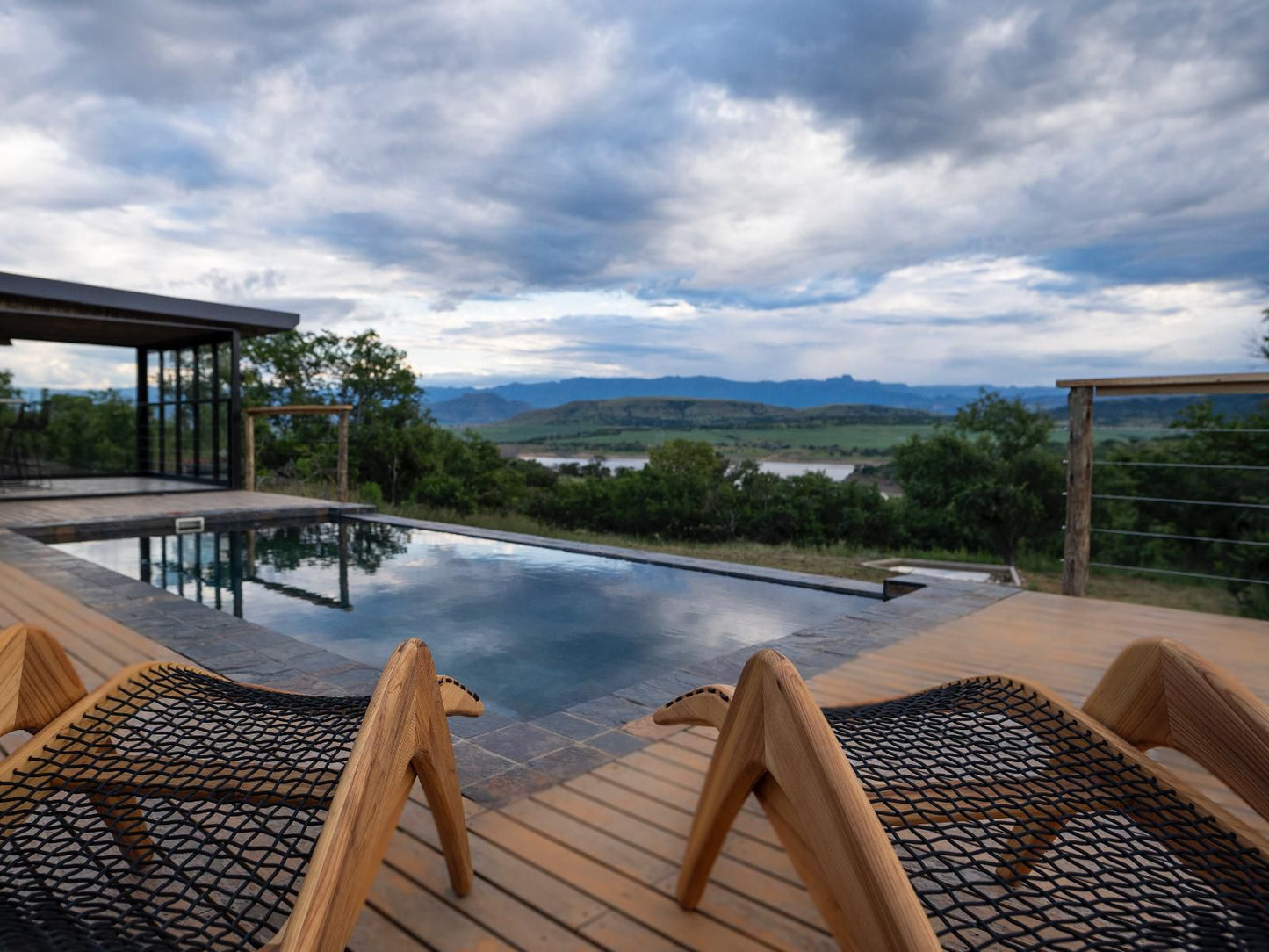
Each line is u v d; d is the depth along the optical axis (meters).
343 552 7.33
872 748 1.42
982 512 12.99
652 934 1.50
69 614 4.06
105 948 0.89
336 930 0.84
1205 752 1.20
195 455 11.74
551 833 1.89
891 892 0.80
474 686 3.77
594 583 6.02
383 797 1.03
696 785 2.15
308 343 19.41
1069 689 2.96
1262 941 0.87
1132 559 10.03
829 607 5.27
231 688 1.73
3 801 1.19
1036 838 1.27
